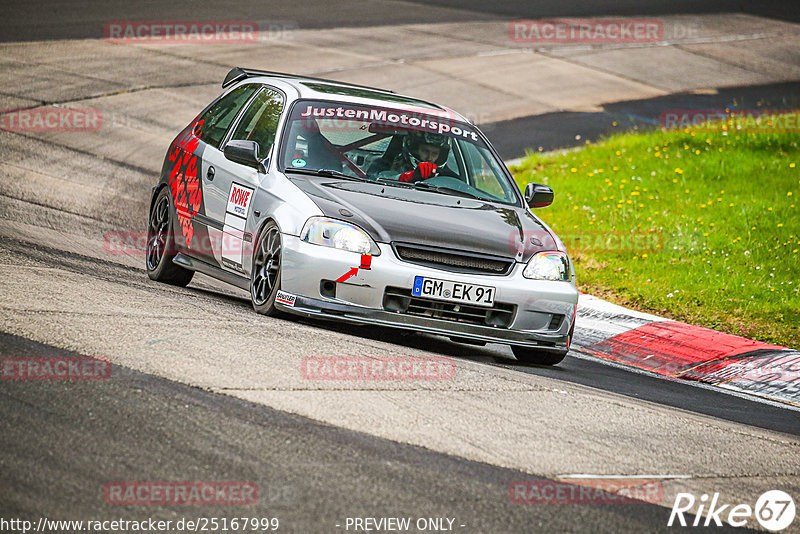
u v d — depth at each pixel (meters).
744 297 37.06
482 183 29.02
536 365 27.17
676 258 41.69
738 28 117.19
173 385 18.38
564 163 59.84
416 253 24.73
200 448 15.60
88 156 52.25
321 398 18.86
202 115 33.09
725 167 55.81
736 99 84.62
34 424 15.73
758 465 19.42
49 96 63.53
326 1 111.44
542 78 86.81
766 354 30.55
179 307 25.19
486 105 76.12
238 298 31.30
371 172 27.73
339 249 24.41
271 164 27.36
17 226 35.34
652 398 24.78
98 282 27.14
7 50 74.31
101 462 14.66
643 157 59.72
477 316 25.08
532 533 14.21
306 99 29.09
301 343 22.72
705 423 22.31
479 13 113.38
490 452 17.42
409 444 17.12
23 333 20.33
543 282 25.73
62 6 93.81
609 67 93.50
